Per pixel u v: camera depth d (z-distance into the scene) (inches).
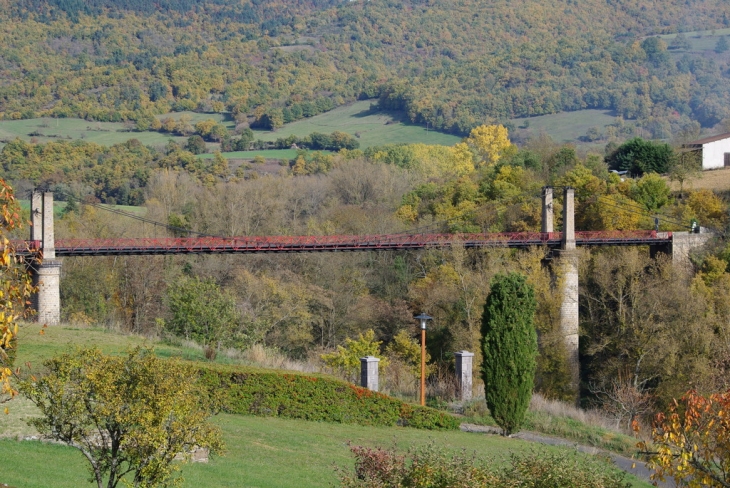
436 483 888.9
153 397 866.1
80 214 4621.1
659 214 4057.6
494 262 3299.7
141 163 6471.5
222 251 3326.8
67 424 872.9
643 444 905.5
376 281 3880.4
